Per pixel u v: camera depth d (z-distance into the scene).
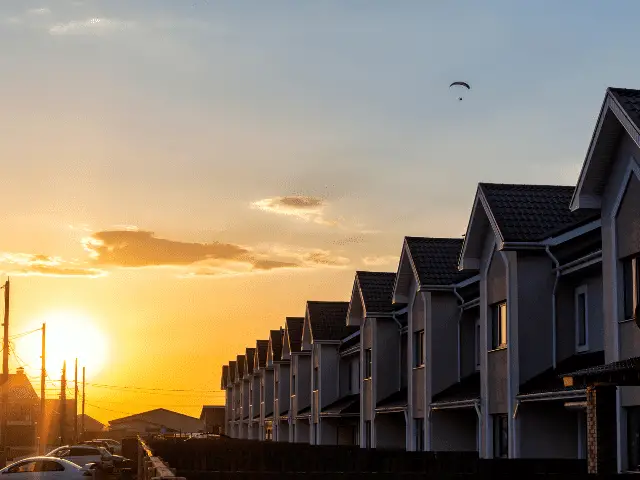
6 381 59.03
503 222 28.08
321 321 55.16
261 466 30.89
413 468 26.48
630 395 22.06
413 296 37.75
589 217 28.03
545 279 28.06
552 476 16.34
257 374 81.12
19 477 36.06
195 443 51.06
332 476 16.12
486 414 29.64
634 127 21.05
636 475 16.34
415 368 37.19
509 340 27.86
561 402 27.55
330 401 53.53
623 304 22.97
